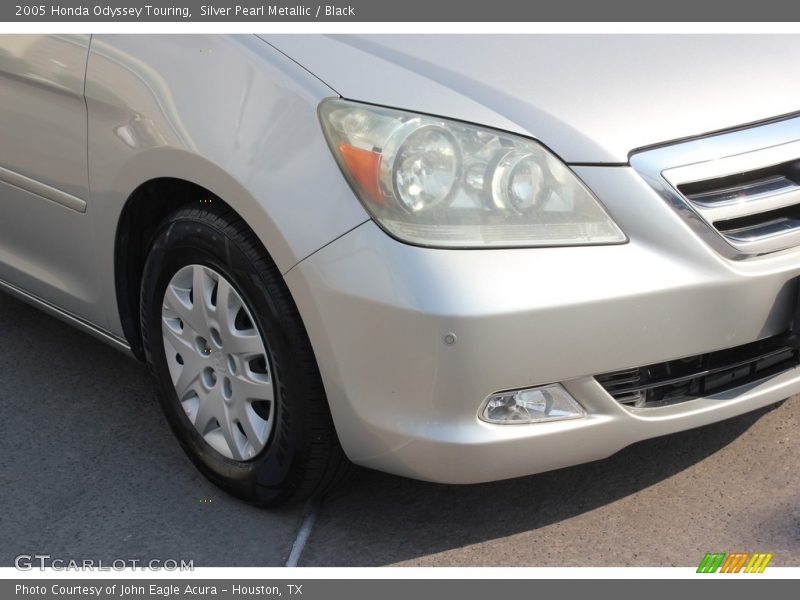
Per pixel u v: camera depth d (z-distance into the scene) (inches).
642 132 92.3
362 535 105.0
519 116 91.8
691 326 91.4
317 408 97.7
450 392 88.3
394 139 89.4
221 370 105.5
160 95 101.3
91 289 118.6
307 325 93.3
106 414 128.7
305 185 91.1
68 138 111.4
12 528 108.7
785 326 97.0
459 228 87.7
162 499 112.2
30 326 150.9
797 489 107.3
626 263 88.9
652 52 101.2
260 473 105.2
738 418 119.2
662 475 110.8
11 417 128.9
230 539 105.5
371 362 90.4
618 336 89.3
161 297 108.9
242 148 94.3
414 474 95.0
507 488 110.6
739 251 92.9
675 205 91.0
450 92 92.8
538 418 92.0
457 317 85.6
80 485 115.3
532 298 86.4
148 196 107.6
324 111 91.9
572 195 89.8
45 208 118.7
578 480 111.0
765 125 96.0
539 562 99.9
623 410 93.7
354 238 88.9
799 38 106.9
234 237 97.4
